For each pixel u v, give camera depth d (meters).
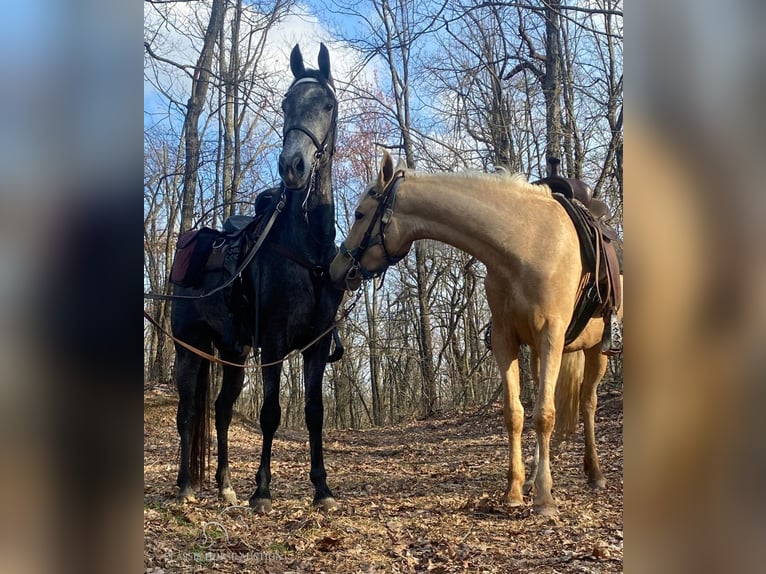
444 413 19.00
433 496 5.61
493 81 14.17
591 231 4.67
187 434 5.62
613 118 12.48
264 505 4.86
